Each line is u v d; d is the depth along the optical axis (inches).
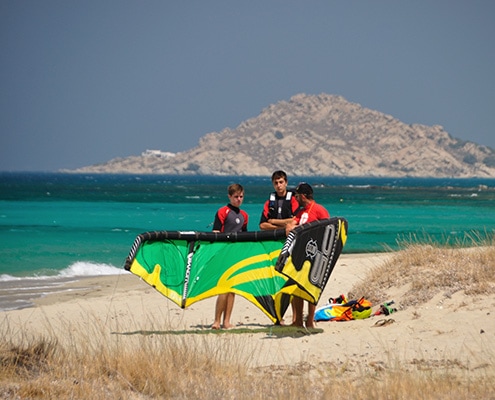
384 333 1365.7
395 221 6176.2
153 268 1467.8
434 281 1620.3
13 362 1090.1
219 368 1088.2
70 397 943.7
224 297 1525.6
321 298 1893.5
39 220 5900.6
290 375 1088.8
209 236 1499.8
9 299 2167.8
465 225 5659.5
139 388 1002.1
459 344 1246.3
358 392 946.1
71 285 2507.4
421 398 912.9
